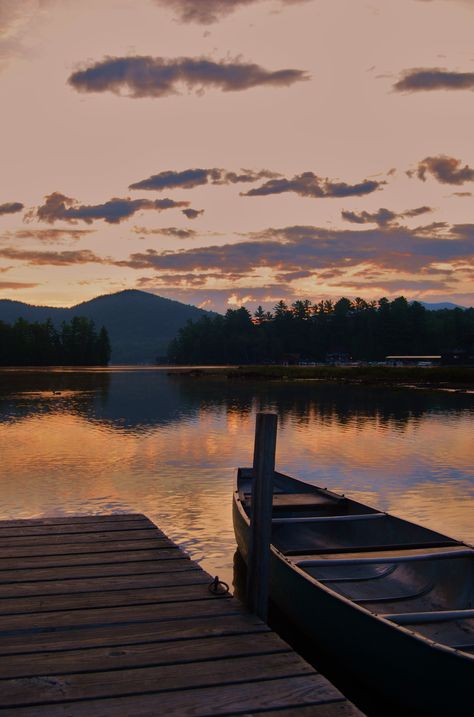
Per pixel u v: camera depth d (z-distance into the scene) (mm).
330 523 8492
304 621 5945
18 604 5223
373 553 7461
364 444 19453
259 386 57250
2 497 11906
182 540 9305
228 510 11008
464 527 10055
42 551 6762
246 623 4914
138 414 29219
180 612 5105
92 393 46406
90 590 5570
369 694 5223
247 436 21125
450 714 4406
